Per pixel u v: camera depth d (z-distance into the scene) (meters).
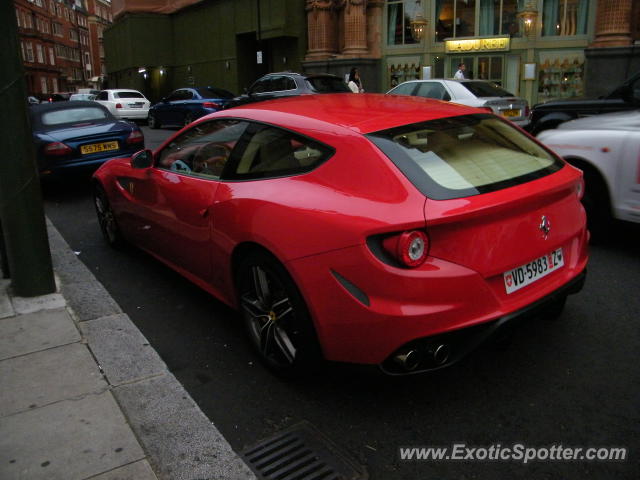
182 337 3.65
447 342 2.49
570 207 3.04
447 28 21.78
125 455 2.45
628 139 4.77
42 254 4.04
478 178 2.69
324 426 2.71
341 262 2.53
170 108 20.36
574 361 3.21
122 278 4.70
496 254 2.56
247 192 3.14
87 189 8.95
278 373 3.09
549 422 2.69
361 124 2.90
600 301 4.01
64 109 8.66
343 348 2.64
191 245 3.74
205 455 2.48
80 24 97.31
